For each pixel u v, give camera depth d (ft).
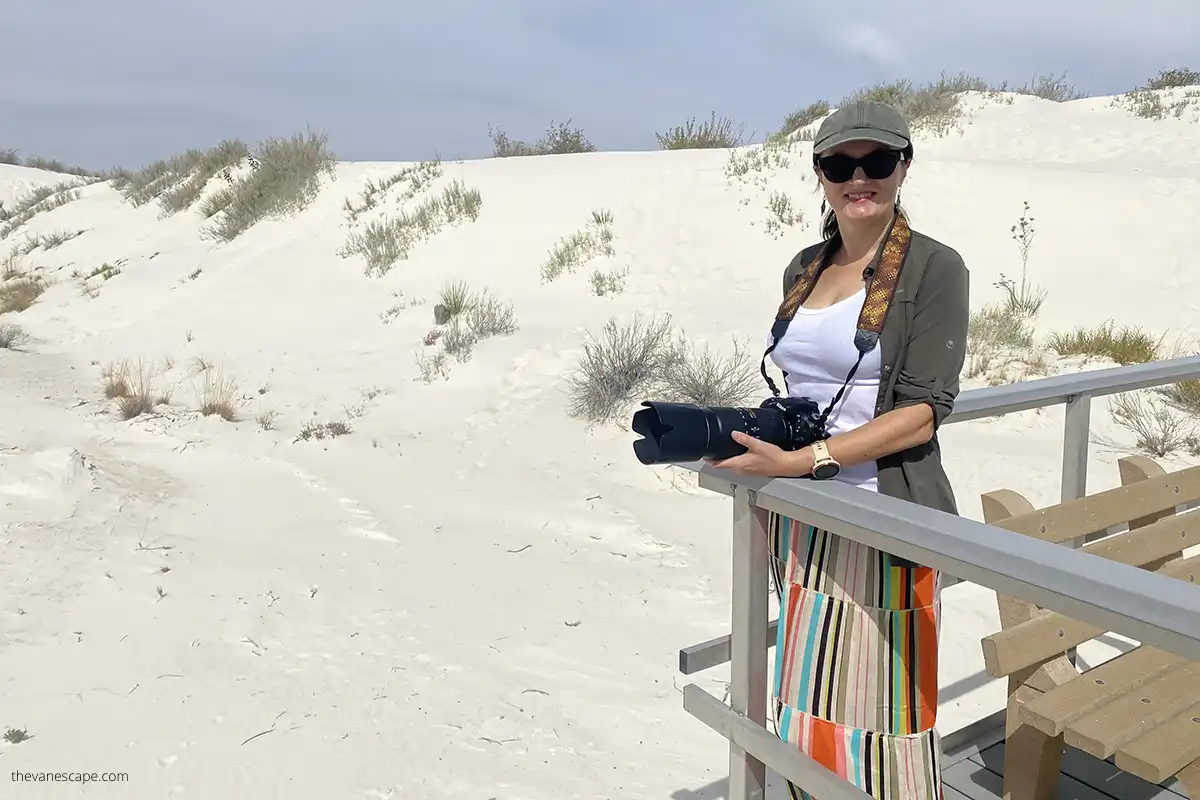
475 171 54.49
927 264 6.04
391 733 11.87
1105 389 9.05
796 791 6.84
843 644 6.32
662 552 18.47
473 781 10.78
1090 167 42.73
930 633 6.27
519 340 33.22
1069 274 33.96
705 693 6.90
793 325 6.68
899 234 6.23
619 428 25.62
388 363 34.27
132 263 56.65
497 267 42.42
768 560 6.63
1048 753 7.66
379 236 48.47
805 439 5.99
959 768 8.63
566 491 22.26
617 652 14.23
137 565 17.33
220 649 14.20
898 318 6.06
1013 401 8.25
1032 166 42.83
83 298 52.08
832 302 6.56
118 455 25.05
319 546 18.74
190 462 24.76
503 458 24.66
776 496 5.76
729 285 35.86
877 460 6.25
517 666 13.76
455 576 17.26
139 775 10.96
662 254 39.58
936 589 6.32
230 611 15.55
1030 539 4.51
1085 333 29.78
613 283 37.58
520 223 46.03
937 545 4.73
